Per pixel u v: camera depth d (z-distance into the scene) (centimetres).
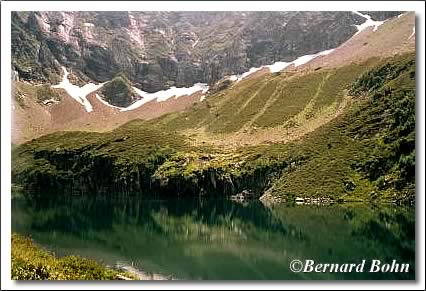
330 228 11738
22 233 11919
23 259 4838
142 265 8150
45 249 9362
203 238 11569
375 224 12056
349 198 18650
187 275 7275
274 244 9850
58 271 4934
